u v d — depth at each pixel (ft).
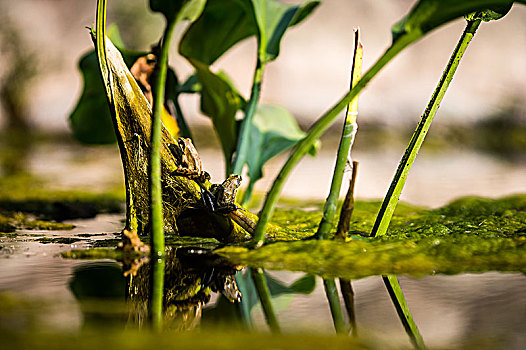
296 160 3.43
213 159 7.72
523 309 3.11
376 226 3.58
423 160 8.40
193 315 3.09
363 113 10.77
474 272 3.34
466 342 2.97
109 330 2.98
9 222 4.03
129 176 3.55
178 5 3.34
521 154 9.27
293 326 3.04
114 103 3.52
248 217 3.61
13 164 7.23
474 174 6.64
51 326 2.99
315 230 3.78
